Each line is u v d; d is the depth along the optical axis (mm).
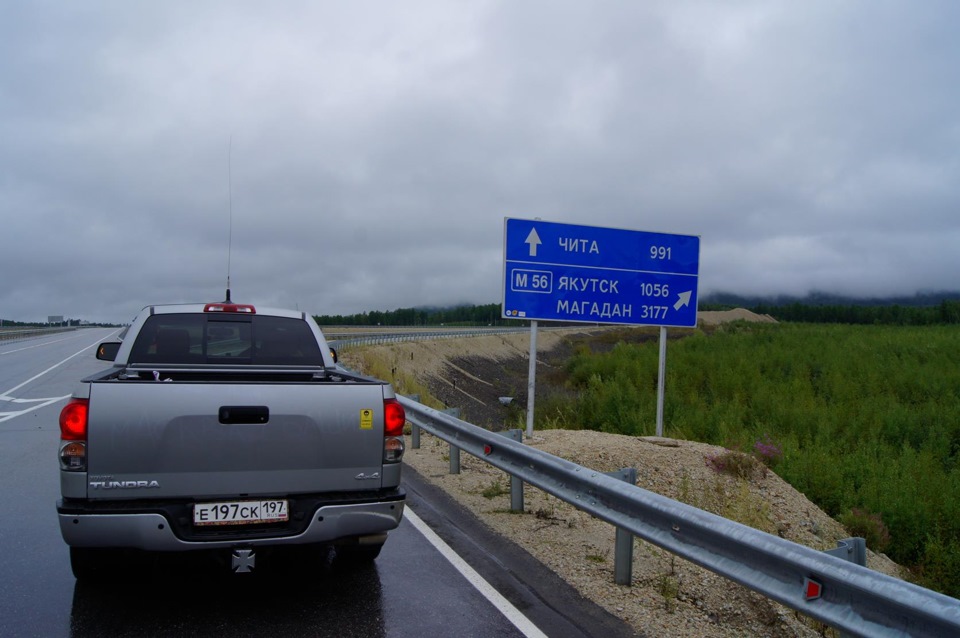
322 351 5945
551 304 11109
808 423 18562
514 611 4734
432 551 5992
